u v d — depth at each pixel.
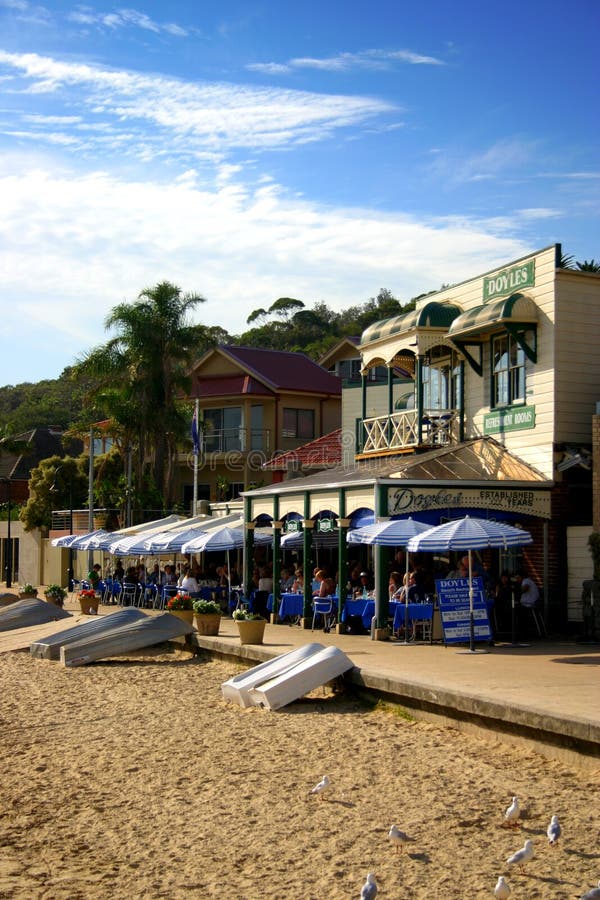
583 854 8.19
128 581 35.84
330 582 24.52
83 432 53.16
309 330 101.69
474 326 24.00
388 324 27.34
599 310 23.23
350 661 15.43
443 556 26.02
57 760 12.80
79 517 51.84
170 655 22.50
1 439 67.56
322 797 10.25
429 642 20.56
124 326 49.38
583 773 10.35
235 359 53.44
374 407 43.03
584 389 22.95
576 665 16.25
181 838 9.35
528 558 22.78
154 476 49.34
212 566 37.75
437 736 12.55
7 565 56.12
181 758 12.45
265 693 14.89
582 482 22.70
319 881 8.02
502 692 12.88
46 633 26.22
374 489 21.69
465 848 8.50
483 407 25.30
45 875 8.51
